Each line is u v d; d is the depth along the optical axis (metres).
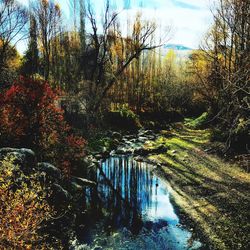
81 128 28.50
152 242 12.45
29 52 42.31
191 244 12.21
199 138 33.16
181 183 19.50
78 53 39.41
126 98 47.06
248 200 15.67
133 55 37.00
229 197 16.33
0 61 37.12
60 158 17.56
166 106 52.41
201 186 18.53
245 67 17.83
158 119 48.38
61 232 12.58
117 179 21.12
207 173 20.80
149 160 25.78
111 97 42.50
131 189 19.03
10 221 7.91
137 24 37.06
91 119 30.88
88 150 26.11
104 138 30.83
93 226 13.70
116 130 37.44
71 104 27.95
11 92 16.78
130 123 39.97
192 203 16.20
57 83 38.44
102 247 11.96
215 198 16.44
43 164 14.77
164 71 58.78
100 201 16.84
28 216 9.04
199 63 39.66
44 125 17.34
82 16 38.19
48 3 38.88
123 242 12.41
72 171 19.38
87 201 16.67
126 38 37.66
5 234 7.88
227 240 12.22
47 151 17.17
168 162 24.50
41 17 38.75
